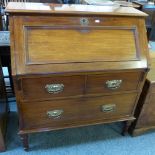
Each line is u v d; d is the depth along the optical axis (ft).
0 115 4.27
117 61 3.70
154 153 4.75
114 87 4.00
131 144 4.94
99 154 4.60
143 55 3.90
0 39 4.54
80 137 4.99
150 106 4.69
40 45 3.33
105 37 3.67
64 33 3.46
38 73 3.28
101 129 5.28
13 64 3.20
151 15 9.70
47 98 3.71
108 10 3.84
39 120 4.00
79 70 3.48
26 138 4.25
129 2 9.30
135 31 3.87
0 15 5.45
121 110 4.52
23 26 3.26
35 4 3.75
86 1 5.69
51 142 4.77
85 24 3.56
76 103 4.00
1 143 4.30
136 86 4.19
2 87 4.71
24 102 3.61
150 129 5.25
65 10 3.48
